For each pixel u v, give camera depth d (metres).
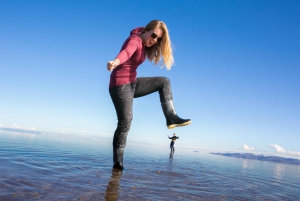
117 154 3.80
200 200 2.24
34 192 1.89
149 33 3.52
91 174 2.99
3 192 1.79
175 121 3.57
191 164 6.43
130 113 3.76
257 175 5.27
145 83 3.75
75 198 1.85
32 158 3.81
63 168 3.22
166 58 3.76
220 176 4.23
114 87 3.67
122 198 2.00
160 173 3.73
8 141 6.97
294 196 3.04
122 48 3.41
